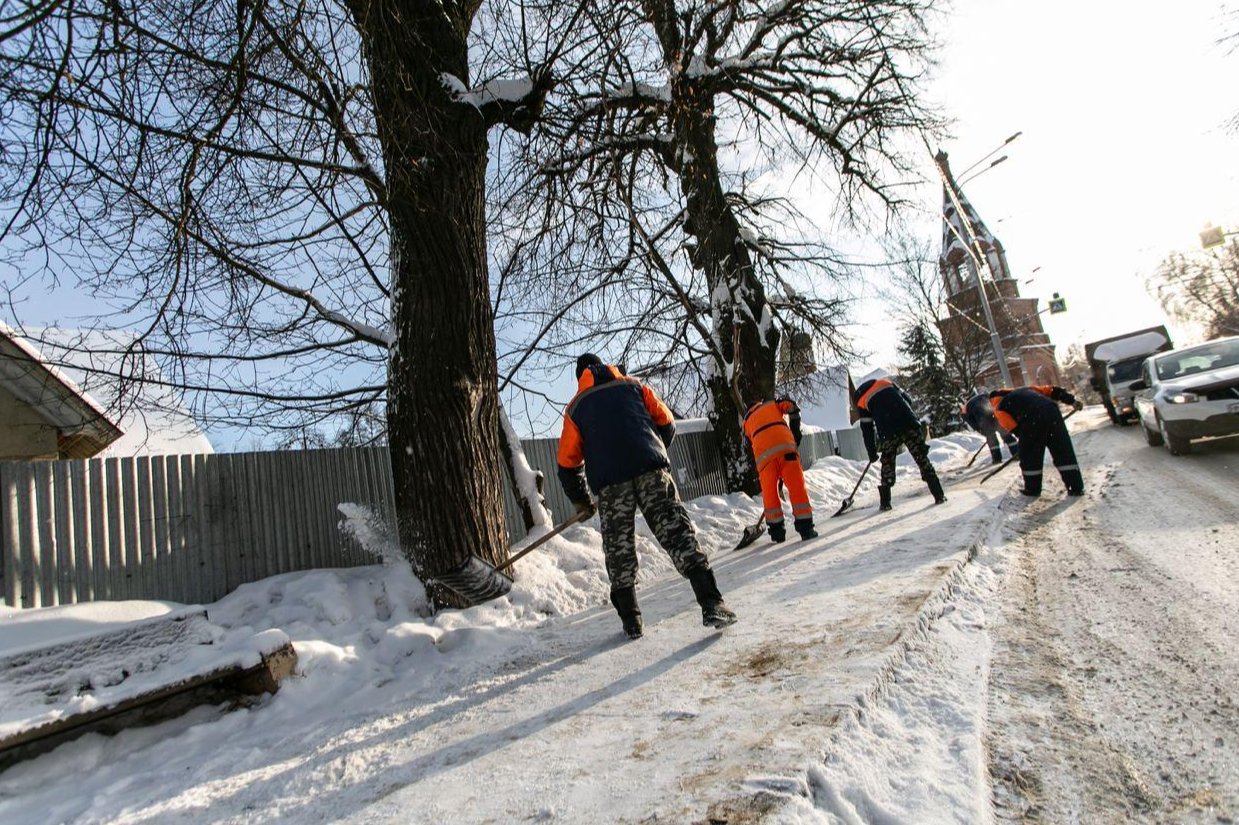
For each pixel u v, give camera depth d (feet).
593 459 12.46
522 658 13.19
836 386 51.42
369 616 16.92
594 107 23.40
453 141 18.97
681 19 23.59
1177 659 8.18
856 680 7.82
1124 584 11.59
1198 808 5.36
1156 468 26.32
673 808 5.77
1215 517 16.01
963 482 30.91
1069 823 5.36
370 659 14.43
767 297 43.06
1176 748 6.24
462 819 6.52
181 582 17.35
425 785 7.61
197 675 11.67
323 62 14.01
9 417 23.52
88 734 10.84
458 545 17.70
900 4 31.30
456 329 18.81
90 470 16.12
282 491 19.99
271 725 11.65
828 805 5.64
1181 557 12.85
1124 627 9.52
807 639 9.98
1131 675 7.91
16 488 14.87
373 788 7.87
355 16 15.43
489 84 20.15
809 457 62.69
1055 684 7.94
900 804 5.65
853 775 6.05
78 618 13.26
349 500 21.72
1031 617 10.48
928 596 10.88
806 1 30.27
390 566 18.89
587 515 14.34
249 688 12.72
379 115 15.42
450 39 19.58
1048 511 19.81
